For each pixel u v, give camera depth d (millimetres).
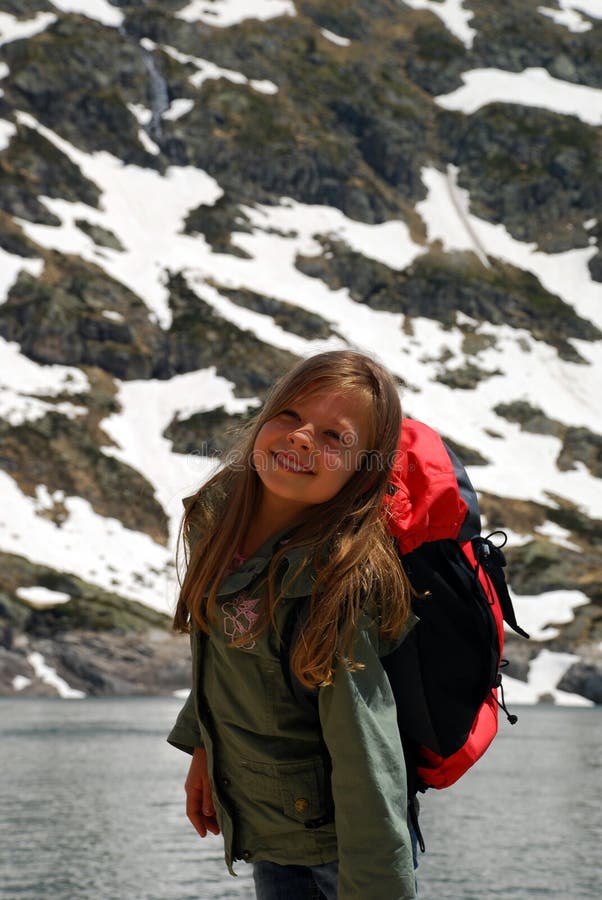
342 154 137500
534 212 140375
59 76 129875
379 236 130625
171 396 96312
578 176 143000
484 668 2299
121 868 12086
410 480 2375
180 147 132125
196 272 110875
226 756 2525
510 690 67500
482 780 23750
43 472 82000
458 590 2295
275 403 2414
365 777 2146
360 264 122062
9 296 98688
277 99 143125
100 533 77250
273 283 116188
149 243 116250
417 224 134750
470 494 2461
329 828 2414
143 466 86625
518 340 119750
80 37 137125
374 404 2363
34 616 64000
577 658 68938
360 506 2312
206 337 100812
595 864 12977
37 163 116562
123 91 135625
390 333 115562
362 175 137250
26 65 128625
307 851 2430
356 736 2162
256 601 2379
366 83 152875
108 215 117938
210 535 2512
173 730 2805
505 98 154875
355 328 112875
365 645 2203
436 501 2330
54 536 75125
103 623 64312
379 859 2121
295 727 2391
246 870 12086
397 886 2113
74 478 82250
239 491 2477
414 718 2301
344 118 144875
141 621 65438
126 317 101062
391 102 150500
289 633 2312
